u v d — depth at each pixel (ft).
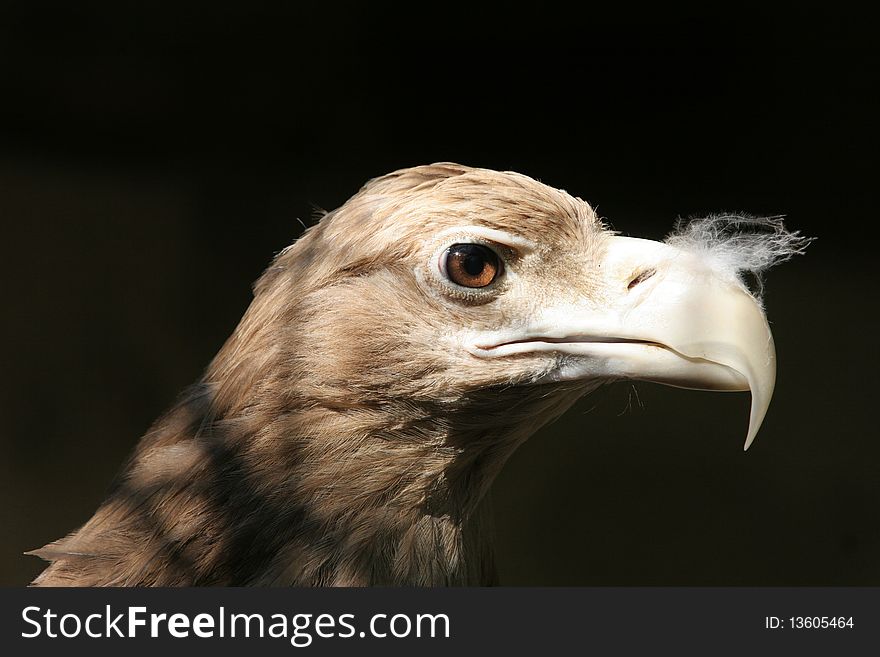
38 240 46.06
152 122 53.36
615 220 52.16
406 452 14.97
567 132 56.49
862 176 54.29
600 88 56.29
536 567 34.78
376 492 14.89
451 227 14.57
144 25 52.26
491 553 17.52
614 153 56.49
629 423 40.78
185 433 15.42
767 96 55.67
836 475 38.60
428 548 15.35
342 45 54.24
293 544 14.60
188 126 53.72
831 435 40.37
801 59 54.90
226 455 14.74
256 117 54.24
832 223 52.85
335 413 14.75
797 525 36.65
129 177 51.78
